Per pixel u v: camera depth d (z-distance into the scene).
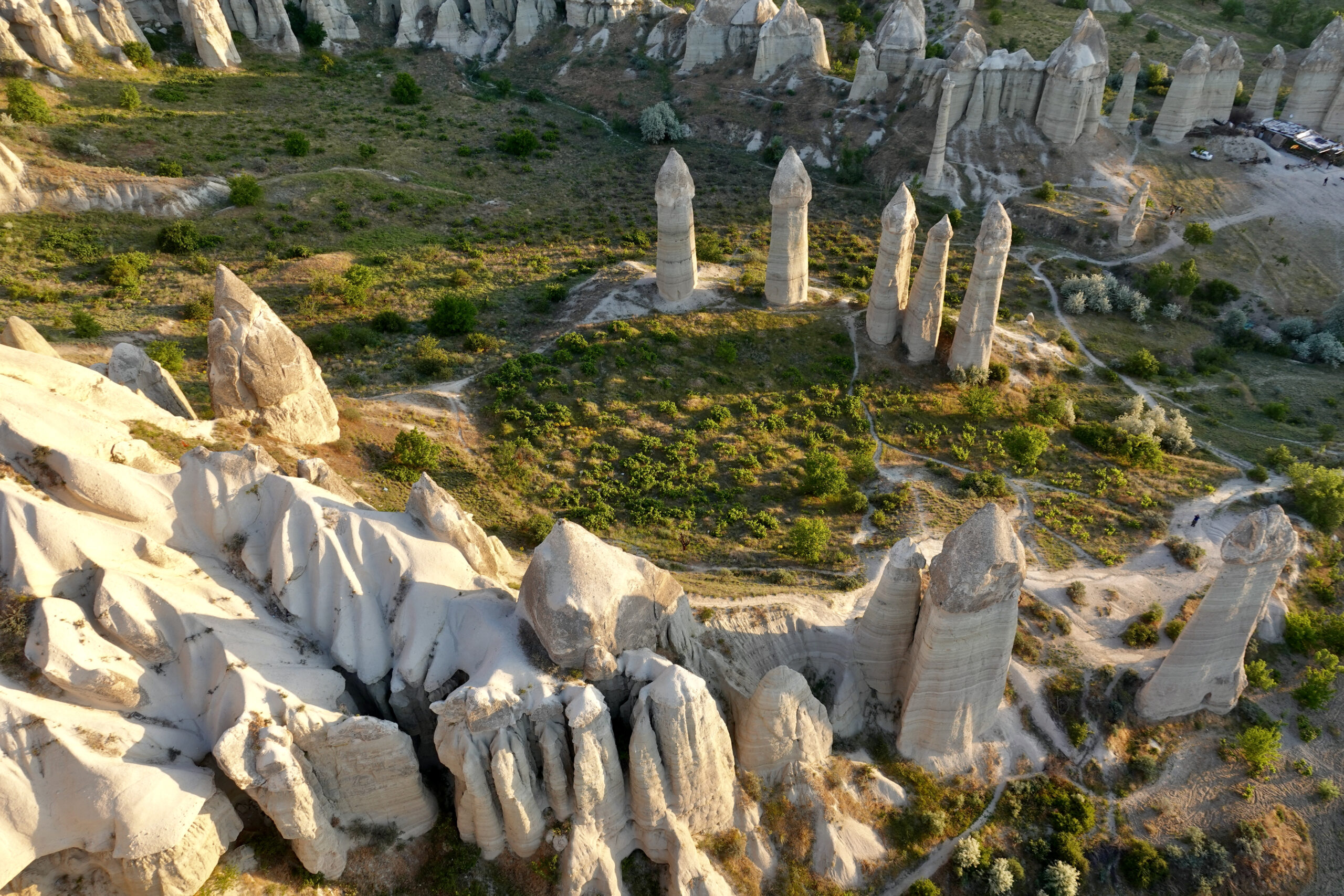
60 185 74.00
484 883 31.67
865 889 34.47
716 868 32.88
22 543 29.28
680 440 59.59
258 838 30.33
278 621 32.84
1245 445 62.41
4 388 32.31
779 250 69.81
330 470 38.75
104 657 28.89
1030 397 65.06
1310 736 41.34
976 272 59.78
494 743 29.81
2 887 26.05
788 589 44.88
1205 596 37.88
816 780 35.47
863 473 56.16
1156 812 38.56
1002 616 34.50
